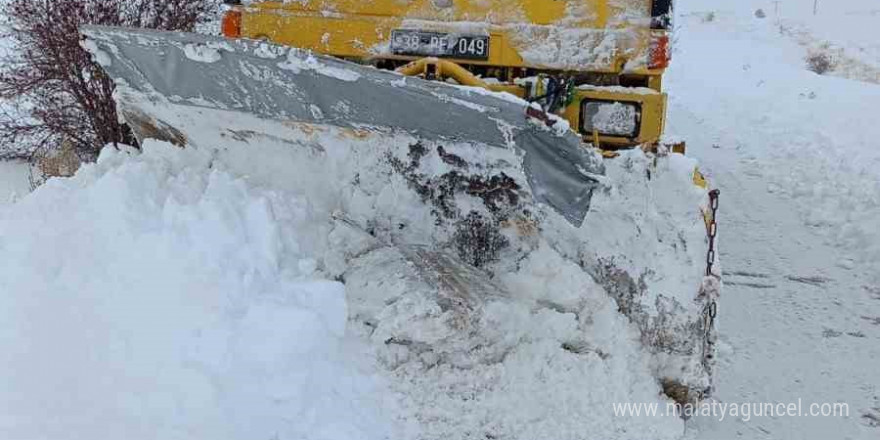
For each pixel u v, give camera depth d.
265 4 5.26
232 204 4.16
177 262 3.85
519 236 4.37
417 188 4.43
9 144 8.95
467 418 3.81
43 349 3.62
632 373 4.05
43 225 4.08
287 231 4.25
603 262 4.17
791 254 6.76
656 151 4.21
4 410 3.39
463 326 3.95
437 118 3.97
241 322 3.72
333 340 3.91
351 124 4.24
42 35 7.95
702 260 3.98
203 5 8.62
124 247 3.93
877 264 6.47
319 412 3.60
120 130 8.20
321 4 5.21
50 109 8.53
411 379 3.94
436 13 5.14
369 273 4.24
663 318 4.04
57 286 3.82
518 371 4.00
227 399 3.48
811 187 8.45
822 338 5.27
